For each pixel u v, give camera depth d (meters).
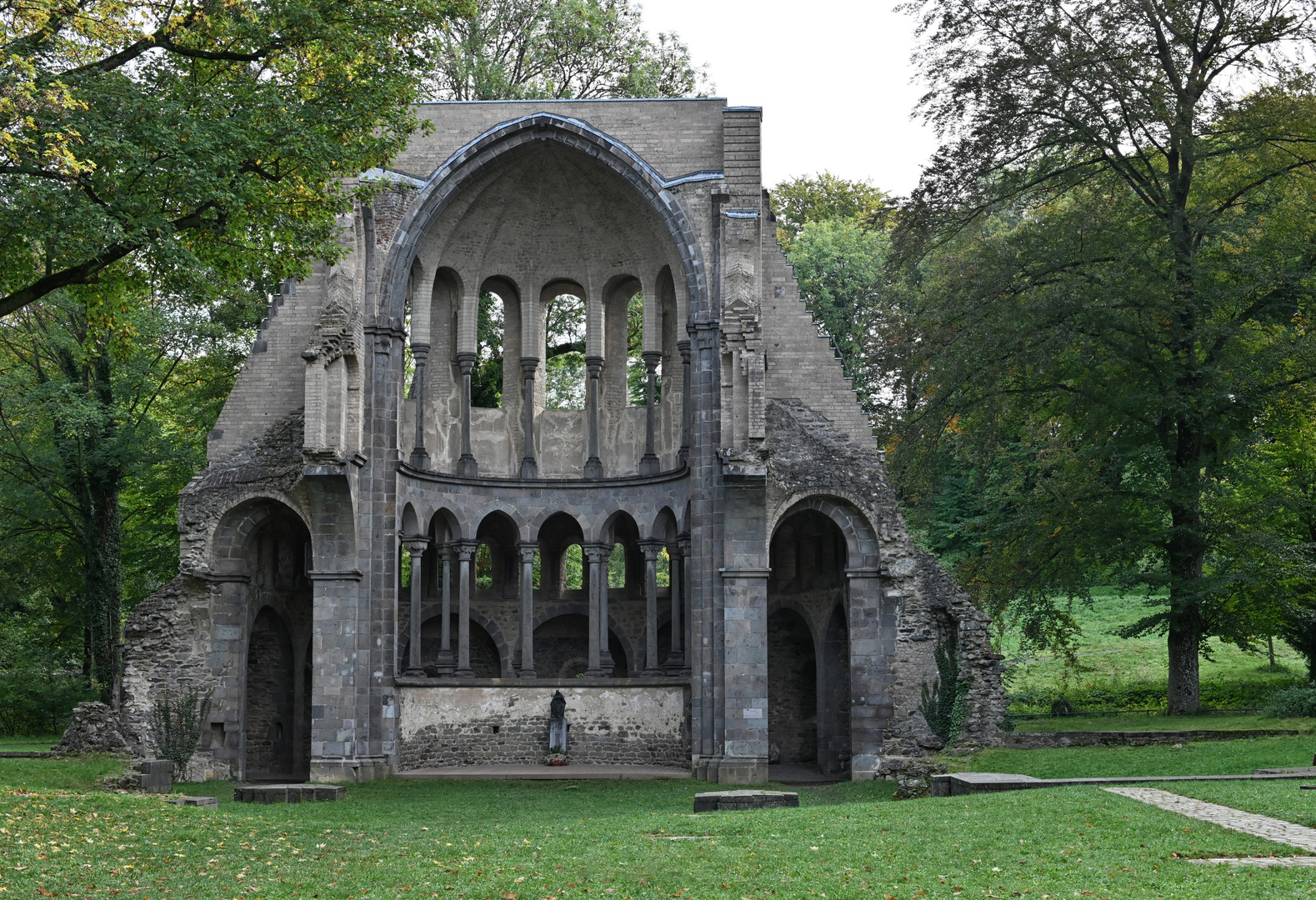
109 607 49.19
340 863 20.95
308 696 45.31
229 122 27.92
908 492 46.19
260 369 42.59
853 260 64.38
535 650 49.44
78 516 52.81
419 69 32.50
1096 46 40.81
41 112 25.03
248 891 18.86
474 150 42.94
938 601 40.75
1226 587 40.59
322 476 39.59
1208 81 41.47
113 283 30.19
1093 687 50.91
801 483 41.38
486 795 35.88
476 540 45.47
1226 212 41.59
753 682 39.78
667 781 39.41
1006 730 38.78
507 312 47.75
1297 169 42.03
